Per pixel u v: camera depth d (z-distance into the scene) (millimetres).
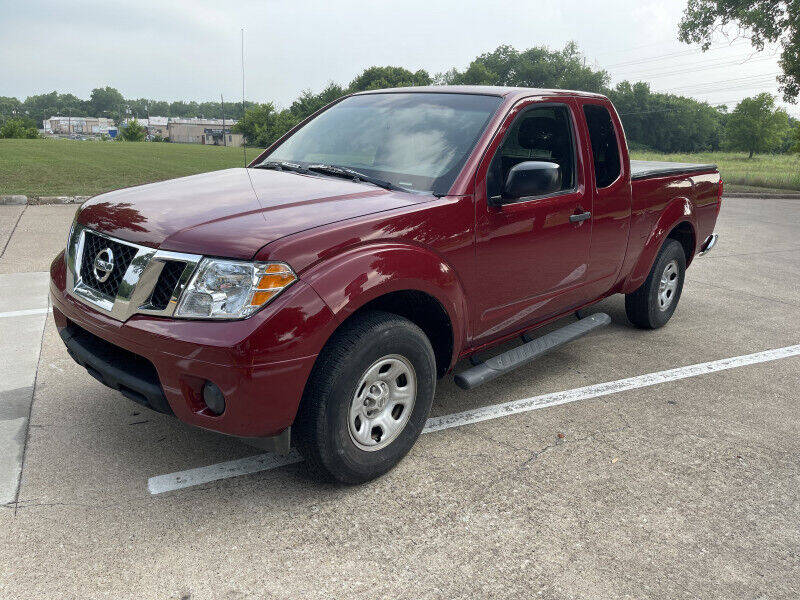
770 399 4090
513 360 3551
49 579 2217
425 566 2389
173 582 2240
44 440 3123
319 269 2484
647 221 4586
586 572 2402
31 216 9125
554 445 3350
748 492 3008
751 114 105875
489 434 3434
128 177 15023
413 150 3371
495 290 3340
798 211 16875
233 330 2320
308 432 2602
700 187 5242
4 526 2477
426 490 2881
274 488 2834
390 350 2748
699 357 4781
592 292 4266
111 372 2621
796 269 8453
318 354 2475
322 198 2912
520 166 3039
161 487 2789
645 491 2967
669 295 5340
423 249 2861
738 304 6418
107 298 2648
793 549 2613
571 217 3725
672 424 3668
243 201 2863
